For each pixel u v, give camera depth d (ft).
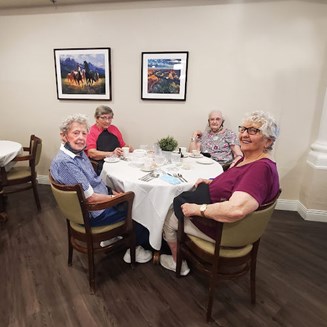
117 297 5.22
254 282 5.03
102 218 5.25
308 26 8.35
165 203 5.38
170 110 9.89
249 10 8.55
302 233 7.96
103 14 9.41
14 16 10.04
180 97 9.65
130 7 9.17
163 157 7.00
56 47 10.09
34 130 11.25
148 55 9.41
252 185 3.88
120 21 9.36
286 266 6.36
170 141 7.26
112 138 9.09
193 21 8.95
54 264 6.17
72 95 10.41
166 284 5.61
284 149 9.40
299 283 5.78
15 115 11.21
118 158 7.27
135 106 10.10
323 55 8.48
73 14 9.61
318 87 8.71
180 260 5.59
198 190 4.99
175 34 9.15
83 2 9.37
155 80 9.64
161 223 5.46
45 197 10.13
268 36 8.64
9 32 10.26
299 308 5.09
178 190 5.41
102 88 10.09
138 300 5.16
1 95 11.07
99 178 5.93
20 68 10.62
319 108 8.82
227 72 9.17
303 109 8.98
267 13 8.47
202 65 9.26
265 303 5.18
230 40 8.89
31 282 5.57
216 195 4.64
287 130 9.24
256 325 4.68
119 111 10.26
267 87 9.05
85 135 5.22
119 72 9.86
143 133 10.32
